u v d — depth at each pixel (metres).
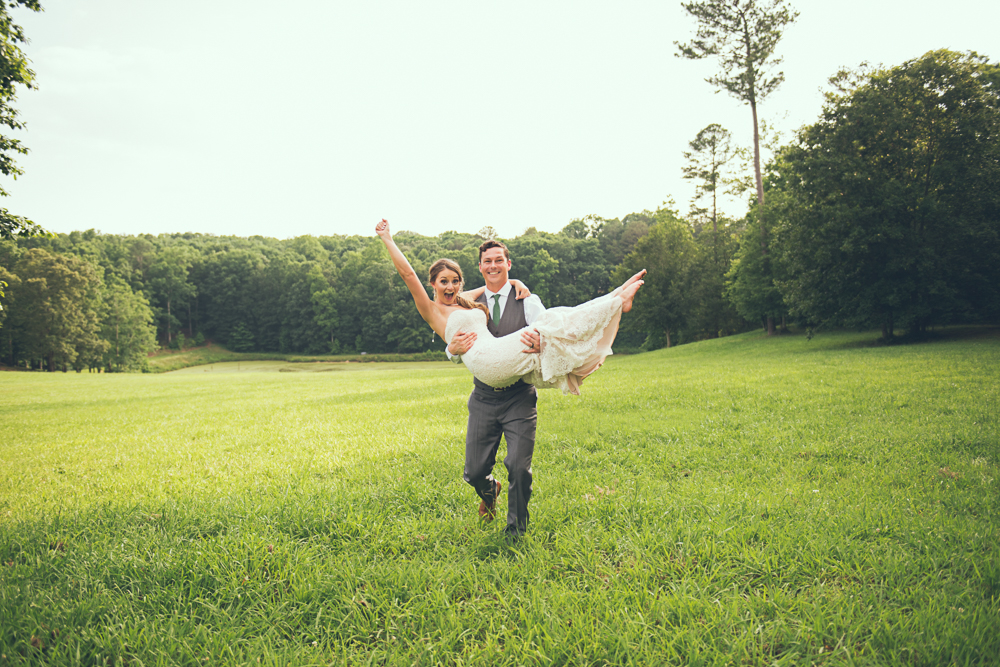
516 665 2.30
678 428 7.20
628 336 72.88
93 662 2.45
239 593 2.95
